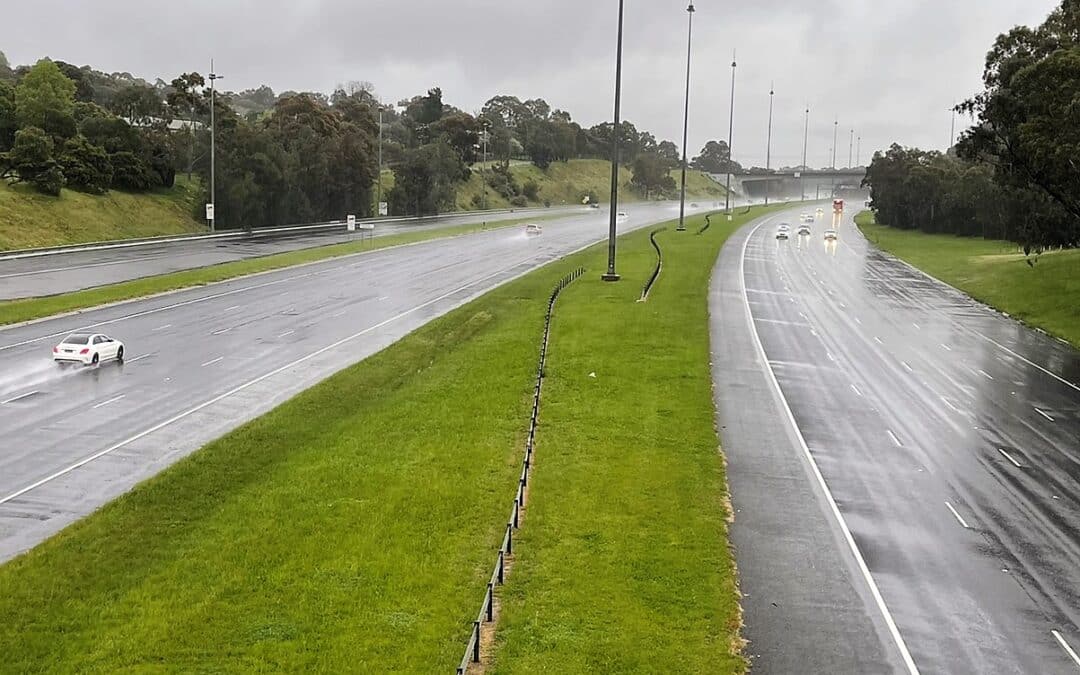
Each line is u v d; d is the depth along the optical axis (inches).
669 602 748.0
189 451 1124.5
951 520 970.1
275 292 2429.9
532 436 1132.5
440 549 835.4
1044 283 2741.1
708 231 4894.2
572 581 774.5
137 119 5002.5
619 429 1221.7
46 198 3558.1
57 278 2454.5
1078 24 2274.9
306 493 972.6
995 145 2461.9
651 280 2598.4
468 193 7219.5
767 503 994.7
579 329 1925.4
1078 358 1867.6
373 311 2178.9
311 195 4938.5
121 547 835.4
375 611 719.1
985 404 1466.5
